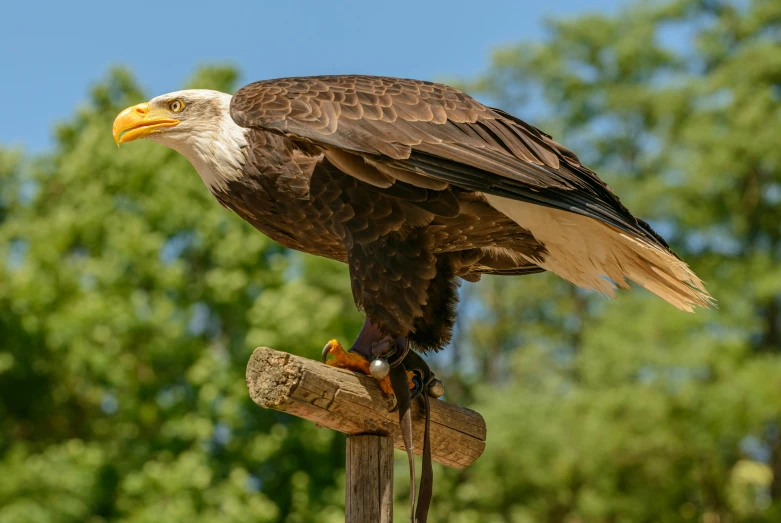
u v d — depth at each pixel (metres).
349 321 18.42
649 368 19.02
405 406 4.72
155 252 17.03
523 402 19.97
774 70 22.62
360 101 4.85
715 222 23.77
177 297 17.45
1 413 17.92
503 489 19.75
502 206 4.98
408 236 4.93
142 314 16.80
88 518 16.12
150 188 18.48
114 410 18.38
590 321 29.97
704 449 18.70
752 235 24.23
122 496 15.88
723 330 20.62
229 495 15.16
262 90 4.95
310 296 17.33
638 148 30.72
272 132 4.81
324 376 4.64
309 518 16.39
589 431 18.27
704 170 22.27
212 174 5.20
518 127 4.99
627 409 18.31
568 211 4.93
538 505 19.81
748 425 18.11
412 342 5.05
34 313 17.12
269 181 5.00
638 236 4.92
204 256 18.28
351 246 4.95
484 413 20.28
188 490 15.08
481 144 4.83
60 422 19.02
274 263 17.94
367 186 4.87
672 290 5.41
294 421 17.25
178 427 16.27
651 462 18.84
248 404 16.78
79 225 18.00
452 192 4.89
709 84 23.31
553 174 4.80
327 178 4.91
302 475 16.75
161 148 18.83
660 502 18.83
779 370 18.16
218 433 17.17
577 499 19.45
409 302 4.93
